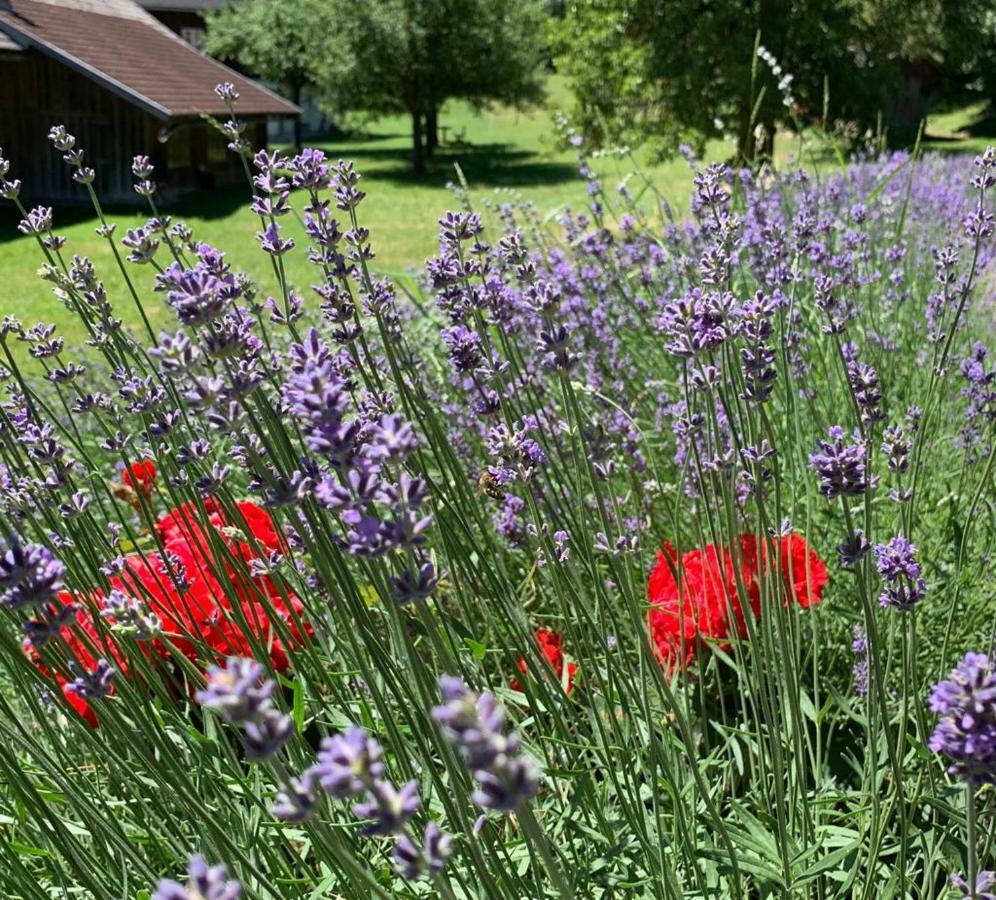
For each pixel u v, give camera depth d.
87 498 2.31
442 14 30.48
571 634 2.20
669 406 3.90
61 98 23.84
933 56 25.56
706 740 2.34
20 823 2.12
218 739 2.22
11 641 1.77
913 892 2.15
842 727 2.64
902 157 5.93
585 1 21.27
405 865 1.05
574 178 26.81
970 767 1.25
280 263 2.23
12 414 2.61
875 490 3.35
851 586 3.05
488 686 2.29
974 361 3.10
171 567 2.32
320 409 1.27
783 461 3.39
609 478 2.32
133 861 1.83
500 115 52.72
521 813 1.16
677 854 1.98
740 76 19.17
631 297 4.81
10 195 2.53
